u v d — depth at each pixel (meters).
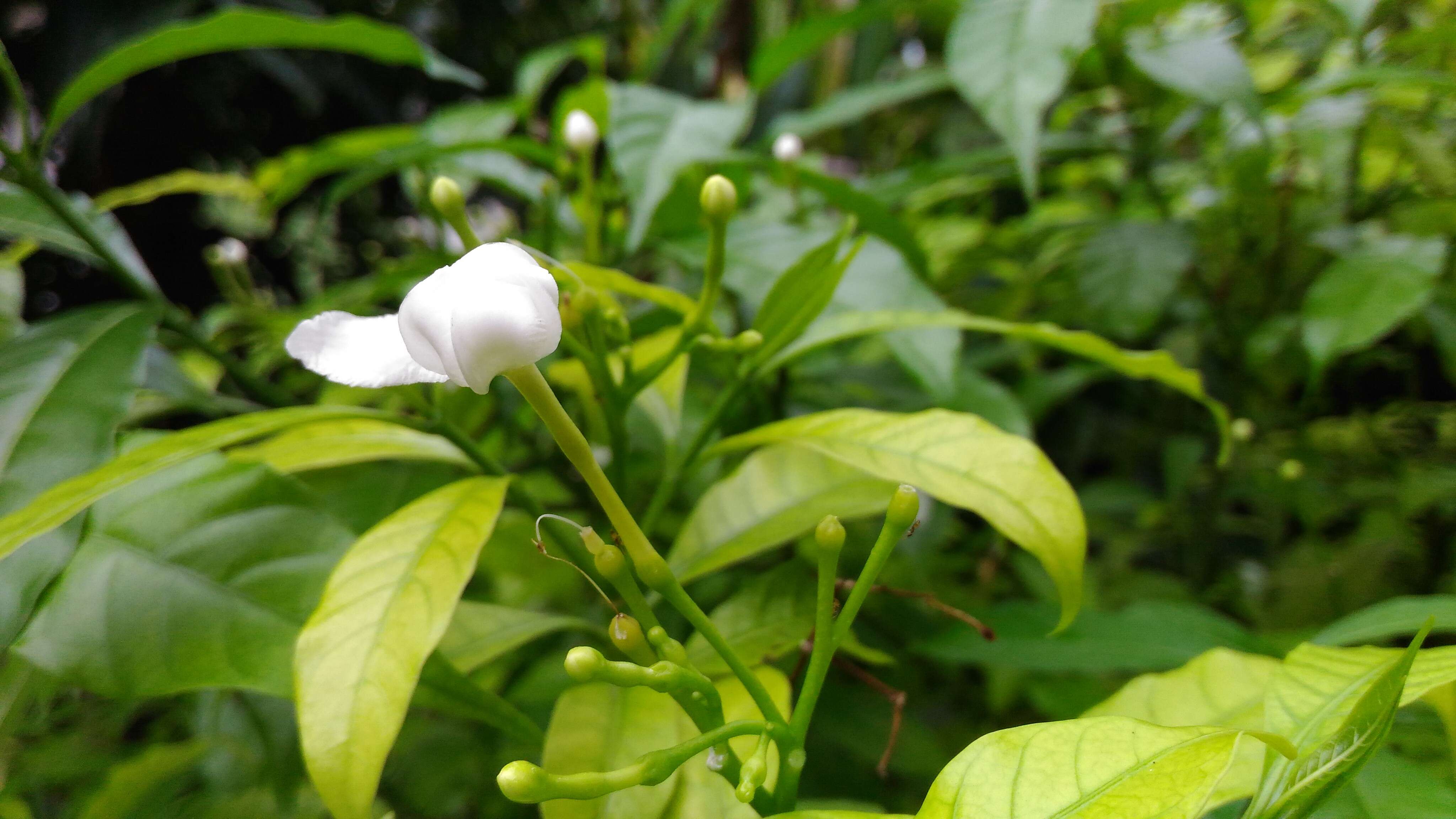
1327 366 0.22
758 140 0.50
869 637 0.21
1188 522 0.28
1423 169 0.23
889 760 0.20
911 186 0.30
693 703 0.12
